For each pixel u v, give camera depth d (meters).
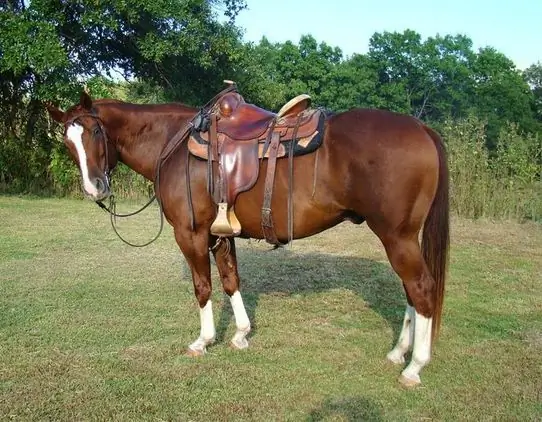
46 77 10.50
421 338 3.18
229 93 3.62
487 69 41.44
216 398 3.10
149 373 3.39
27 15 10.20
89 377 3.32
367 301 4.88
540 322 4.36
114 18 11.05
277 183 3.28
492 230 8.52
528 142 10.20
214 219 3.55
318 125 3.21
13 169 11.93
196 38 11.73
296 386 3.24
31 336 3.93
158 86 13.53
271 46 40.03
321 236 8.02
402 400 3.08
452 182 9.79
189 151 3.48
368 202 3.09
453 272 5.98
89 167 3.63
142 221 8.90
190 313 4.48
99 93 10.66
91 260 6.22
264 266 6.10
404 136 3.05
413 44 41.81
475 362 3.56
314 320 4.37
